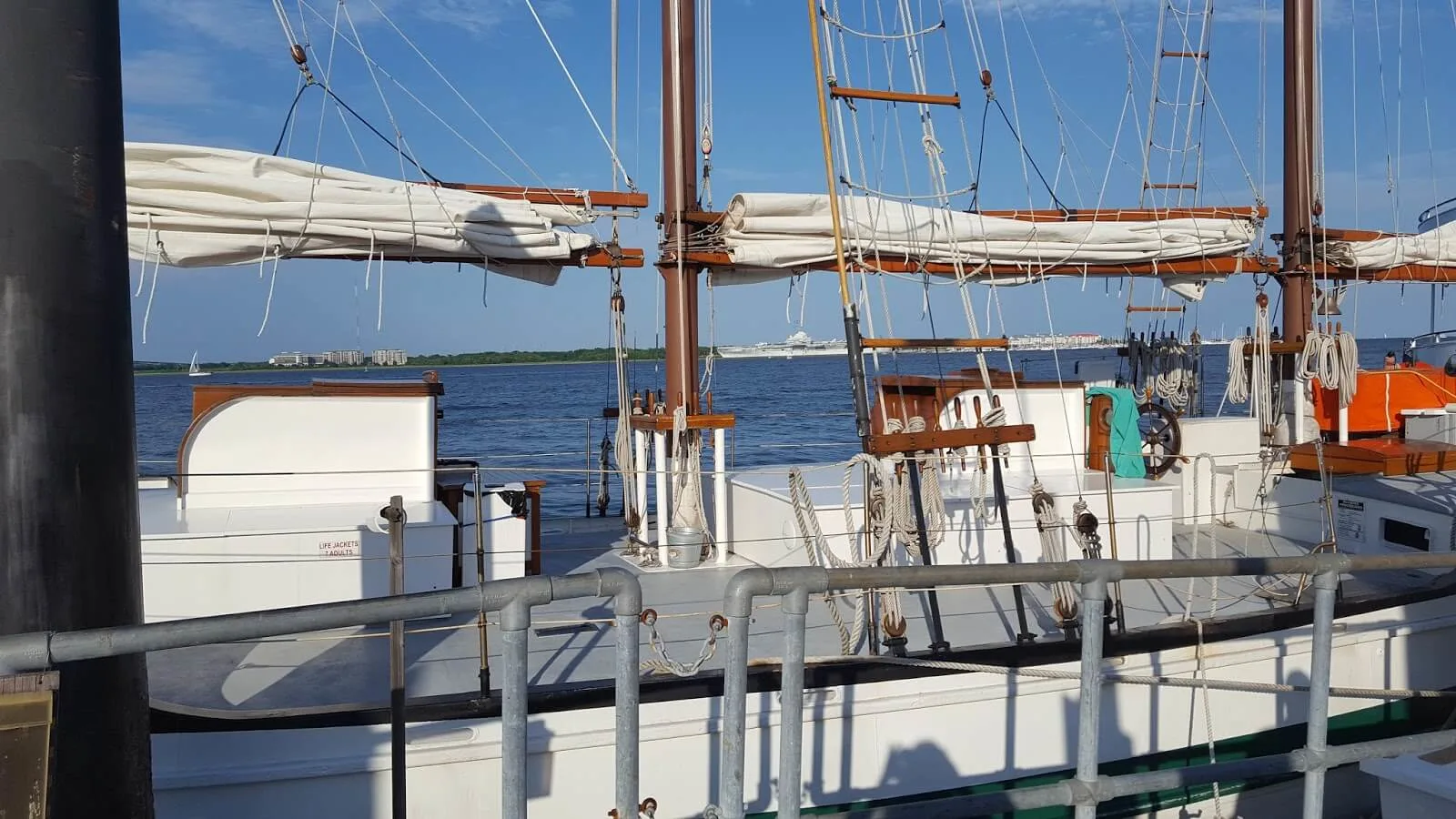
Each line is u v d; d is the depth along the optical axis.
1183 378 10.88
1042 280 8.53
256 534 5.65
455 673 5.11
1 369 2.36
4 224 2.36
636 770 2.27
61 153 2.42
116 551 2.52
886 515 5.20
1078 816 2.73
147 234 6.18
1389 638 6.39
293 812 4.34
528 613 2.20
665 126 7.96
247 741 4.32
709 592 6.80
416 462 6.82
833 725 4.98
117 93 2.58
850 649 5.21
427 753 4.46
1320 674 3.05
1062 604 5.53
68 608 2.41
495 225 7.03
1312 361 9.41
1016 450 8.63
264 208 6.34
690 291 7.89
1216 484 9.15
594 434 28.81
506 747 2.20
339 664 5.27
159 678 5.07
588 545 8.45
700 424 7.48
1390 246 10.22
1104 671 5.44
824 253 7.58
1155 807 5.71
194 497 6.49
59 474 2.41
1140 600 6.61
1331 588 3.02
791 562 7.18
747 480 8.41
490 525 6.34
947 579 2.45
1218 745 5.82
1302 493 8.38
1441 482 7.76
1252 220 9.14
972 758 5.24
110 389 2.52
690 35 7.90
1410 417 9.57
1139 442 8.55
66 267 2.43
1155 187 11.62
